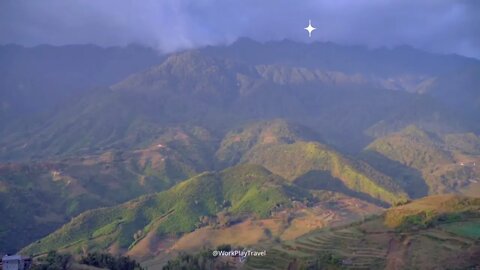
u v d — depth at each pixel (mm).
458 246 147125
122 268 174875
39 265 158625
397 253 150750
